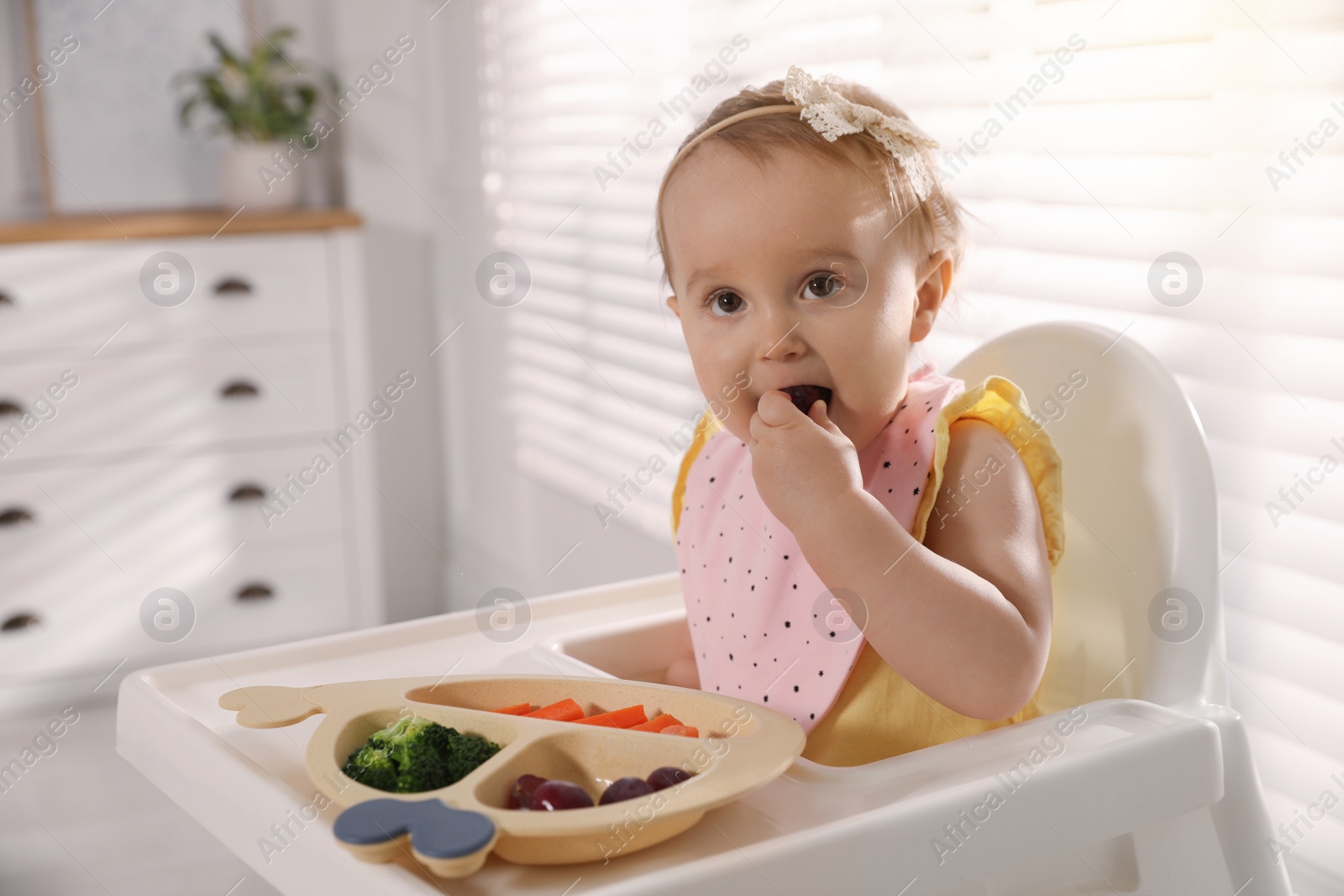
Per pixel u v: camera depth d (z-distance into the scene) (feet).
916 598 1.87
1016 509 2.08
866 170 2.19
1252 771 2.05
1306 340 3.01
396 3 8.54
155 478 7.58
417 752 1.67
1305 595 3.05
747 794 1.62
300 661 2.33
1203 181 3.24
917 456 2.23
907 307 2.27
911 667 1.92
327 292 7.84
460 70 8.04
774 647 2.34
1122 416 2.35
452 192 8.39
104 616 7.54
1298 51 2.97
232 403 7.72
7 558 7.28
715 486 2.66
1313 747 3.05
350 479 8.09
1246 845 2.02
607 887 1.37
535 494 7.57
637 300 6.11
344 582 8.18
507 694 2.00
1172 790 1.79
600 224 6.44
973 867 1.59
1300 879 3.07
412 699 1.93
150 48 8.61
